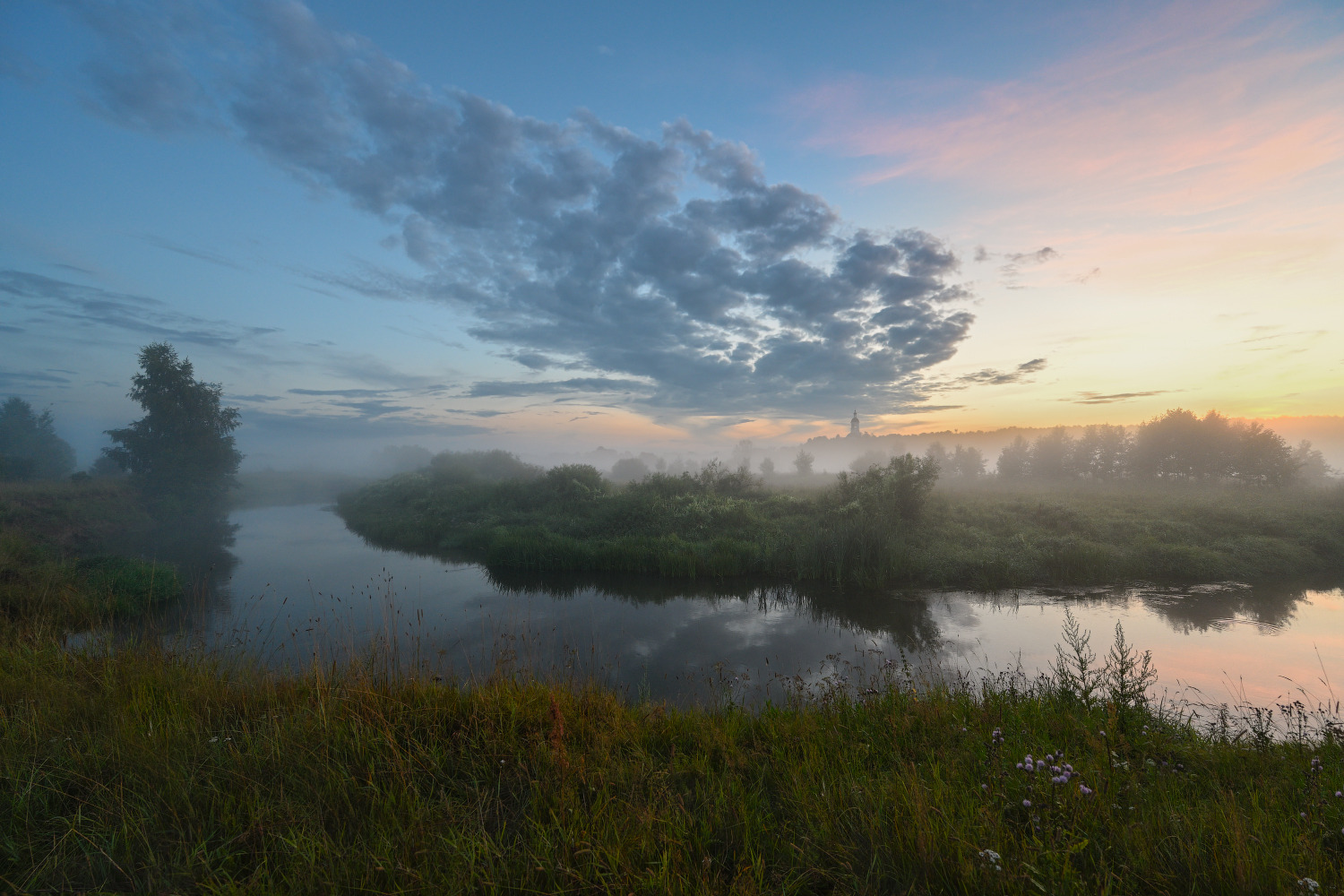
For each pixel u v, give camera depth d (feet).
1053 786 9.95
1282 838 9.31
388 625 38.45
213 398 119.24
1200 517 74.23
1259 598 48.42
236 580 54.75
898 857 9.21
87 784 11.12
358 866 8.79
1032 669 30.83
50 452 176.14
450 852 9.18
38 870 8.64
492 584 53.88
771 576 55.93
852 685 26.81
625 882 8.53
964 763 13.02
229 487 130.93
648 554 58.80
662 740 15.52
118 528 87.35
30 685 15.88
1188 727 17.40
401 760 12.17
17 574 40.11
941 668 30.89
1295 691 27.81
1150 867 8.65
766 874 9.18
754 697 26.30
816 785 12.11
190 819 10.02
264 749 12.51
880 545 55.72
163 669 17.97
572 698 17.12
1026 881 8.18
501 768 12.66
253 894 8.20
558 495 94.17
